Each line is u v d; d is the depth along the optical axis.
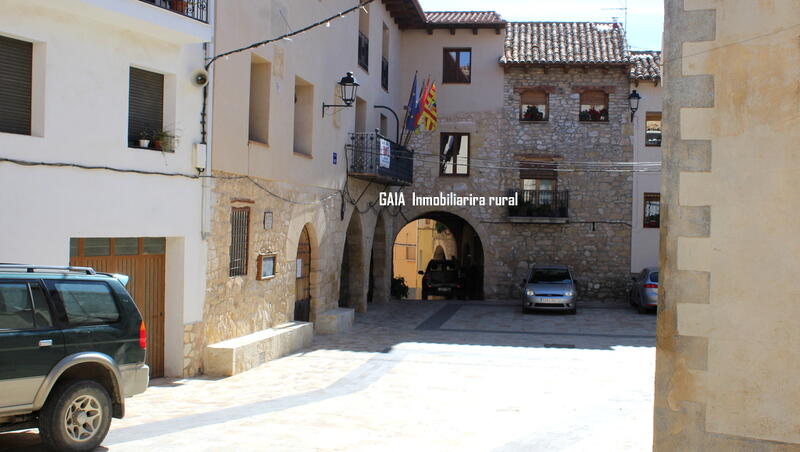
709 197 5.10
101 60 9.94
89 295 7.02
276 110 14.64
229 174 12.65
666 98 5.23
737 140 5.05
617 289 26.83
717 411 5.04
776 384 4.92
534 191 26.77
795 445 4.86
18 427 6.41
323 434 7.84
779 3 5.00
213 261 12.24
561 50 27.20
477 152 27.22
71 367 6.79
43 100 9.17
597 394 10.69
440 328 19.41
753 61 5.04
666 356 5.18
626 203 26.81
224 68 12.35
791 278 4.91
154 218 10.84
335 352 14.84
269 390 10.90
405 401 10.09
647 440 7.68
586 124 26.95
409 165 23.94
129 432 7.75
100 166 9.91
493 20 27.00
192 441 7.35
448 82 27.39
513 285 27.14
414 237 45.19
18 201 8.82
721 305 5.05
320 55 17.38
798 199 4.91
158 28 10.28
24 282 6.57
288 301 15.67
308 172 16.75
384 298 25.31
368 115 22.30
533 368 13.15
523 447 7.34
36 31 9.07
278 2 14.58
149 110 11.02
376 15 23.17
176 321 11.48
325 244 18.23
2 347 6.17
